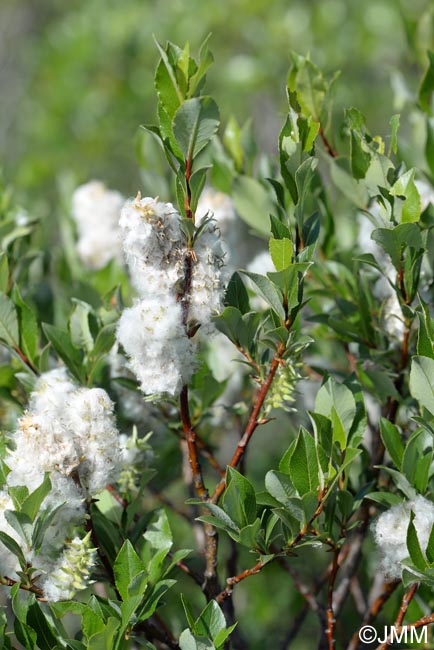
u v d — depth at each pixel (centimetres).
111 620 70
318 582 88
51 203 185
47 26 245
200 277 72
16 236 86
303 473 73
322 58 166
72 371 79
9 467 73
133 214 71
